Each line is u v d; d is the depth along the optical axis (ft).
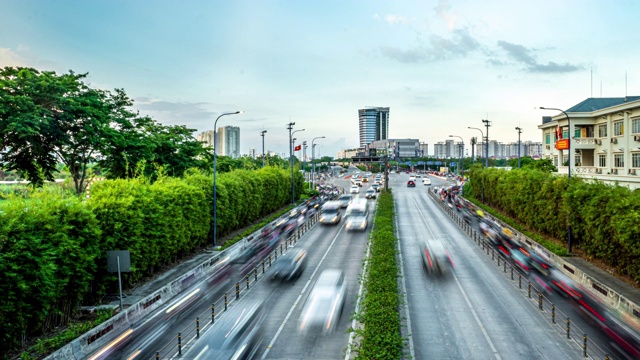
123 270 74.13
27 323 62.13
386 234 129.29
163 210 98.63
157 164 141.59
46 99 106.01
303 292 86.79
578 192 113.19
